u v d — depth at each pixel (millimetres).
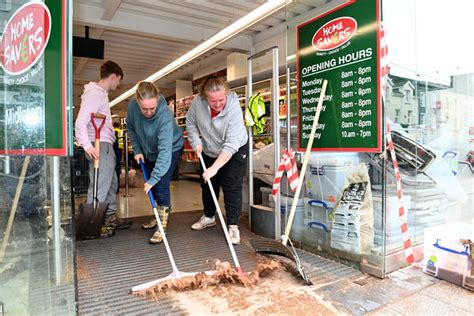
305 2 2430
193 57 6434
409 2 2246
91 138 2730
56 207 1285
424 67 2391
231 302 1630
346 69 2146
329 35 2250
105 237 2822
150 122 2531
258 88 3754
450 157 2541
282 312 1530
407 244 2059
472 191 2617
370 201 2041
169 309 1554
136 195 5531
